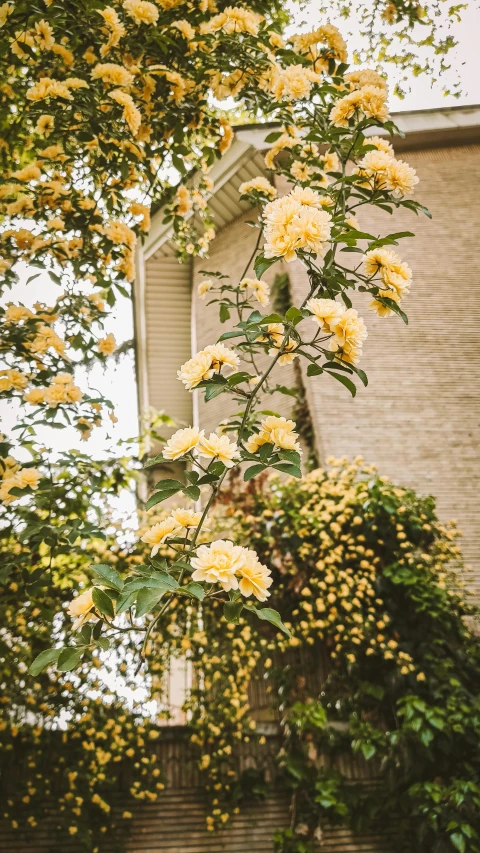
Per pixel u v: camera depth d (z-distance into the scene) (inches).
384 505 147.0
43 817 107.7
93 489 98.5
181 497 175.8
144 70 97.9
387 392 200.5
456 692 124.5
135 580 42.9
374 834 116.4
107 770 114.3
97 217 106.0
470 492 184.9
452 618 138.8
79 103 88.7
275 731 124.5
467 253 238.8
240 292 93.6
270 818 116.3
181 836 112.7
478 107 268.5
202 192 132.7
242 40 100.2
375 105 79.4
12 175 104.3
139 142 107.4
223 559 47.7
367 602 136.6
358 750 122.8
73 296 110.8
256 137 228.7
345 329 55.7
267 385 74.7
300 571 139.4
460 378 207.3
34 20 86.6
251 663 123.2
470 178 261.1
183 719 138.7
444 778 116.9
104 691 114.8
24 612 113.3
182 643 121.1
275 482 158.6
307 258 61.4
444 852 107.2
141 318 300.8
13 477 90.7
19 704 110.2
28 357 100.4
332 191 74.0
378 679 131.5
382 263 63.3
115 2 95.0
